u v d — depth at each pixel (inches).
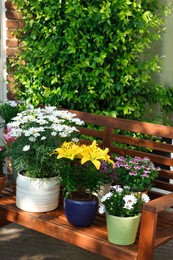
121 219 103.3
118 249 104.0
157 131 137.1
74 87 180.5
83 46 173.0
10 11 188.9
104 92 177.0
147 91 185.6
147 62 180.5
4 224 127.3
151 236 100.7
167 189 138.6
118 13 170.9
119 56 176.4
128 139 143.6
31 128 119.6
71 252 142.6
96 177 114.9
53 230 114.6
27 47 188.2
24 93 190.4
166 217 124.2
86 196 116.7
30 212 121.0
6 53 191.5
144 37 182.7
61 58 179.3
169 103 192.1
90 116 152.5
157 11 194.2
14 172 149.6
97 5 174.7
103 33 173.6
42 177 120.8
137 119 188.5
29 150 120.9
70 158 113.0
